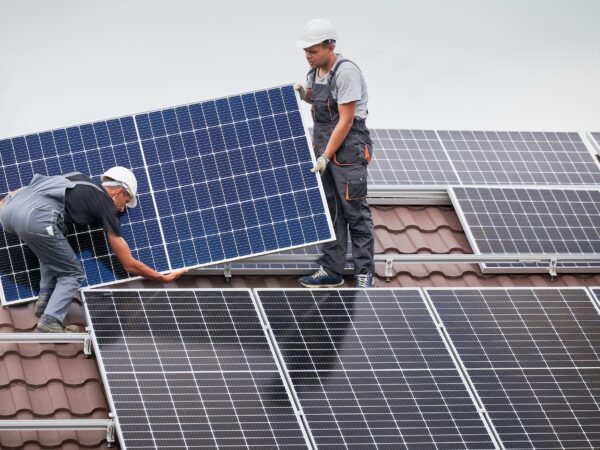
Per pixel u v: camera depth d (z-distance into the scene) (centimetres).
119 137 2886
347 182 2823
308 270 2925
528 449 2483
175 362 2520
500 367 2644
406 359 2623
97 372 2586
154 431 2377
